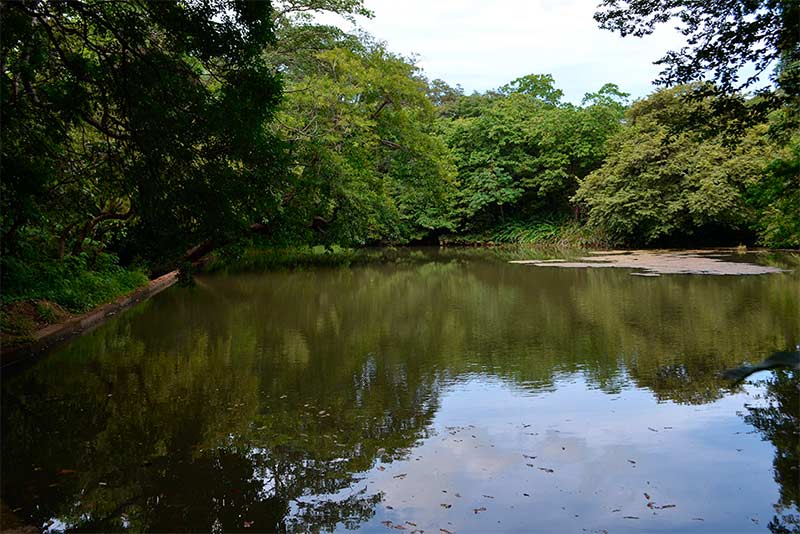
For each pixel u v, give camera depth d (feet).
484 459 13.71
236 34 20.97
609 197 89.71
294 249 92.99
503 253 95.86
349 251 102.27
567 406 17.49
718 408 16.94
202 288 51.19
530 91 130.00
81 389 19.88
